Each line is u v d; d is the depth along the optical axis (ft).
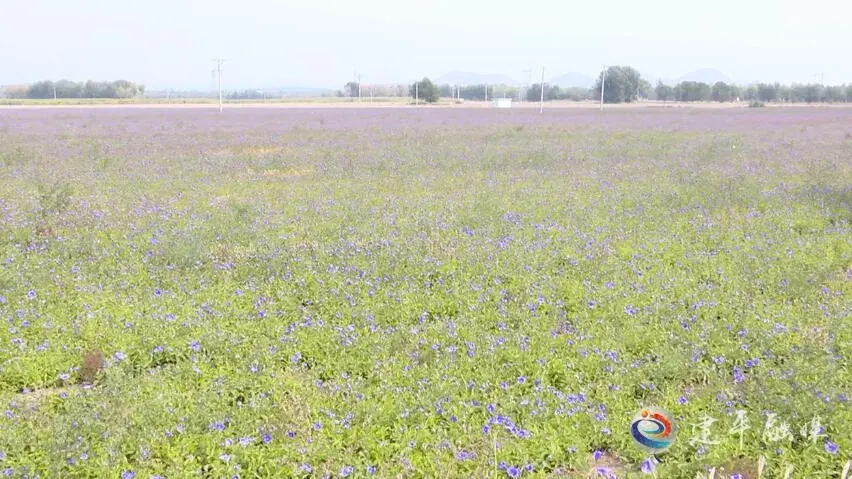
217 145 91.15
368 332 26.12
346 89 544.62
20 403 20.45
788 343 24.59
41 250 35.88
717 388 21.59
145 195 52.54
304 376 22.84
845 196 49.88
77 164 70.13
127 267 33.12
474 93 524.11
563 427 19.48
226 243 37.99
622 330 26.08
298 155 79.05
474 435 19.16
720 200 49.57
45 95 397.80
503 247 36.55
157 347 24.12
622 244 38.14
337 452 18.39
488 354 23.91
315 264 33.86
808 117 169.89
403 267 33.42
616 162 73.46
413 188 57.31
